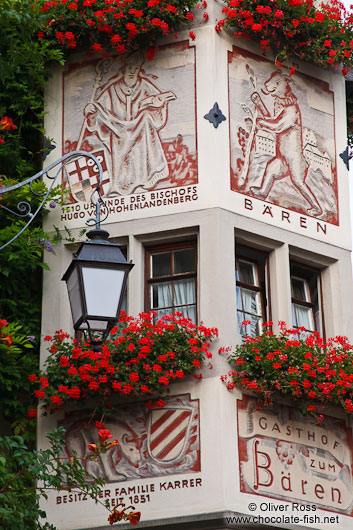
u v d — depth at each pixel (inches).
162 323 574.9
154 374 560.4
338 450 592.7
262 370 568.4
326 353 582.2
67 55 653.9
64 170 634.2
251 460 563.2
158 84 633.6
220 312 580.1
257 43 648.4
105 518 561.9
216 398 563.5
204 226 598.9
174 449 564.1
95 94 644.1
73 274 466.9
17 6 593.6
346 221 651.5
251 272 621.0
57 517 567.2
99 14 628.1
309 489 575.2
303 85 660.7
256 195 618.8
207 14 635.5
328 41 646.5
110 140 632.4
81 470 511.2
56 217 624.4
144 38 636.1
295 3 633.6
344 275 638.5
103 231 475.8
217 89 624.4
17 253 597.6
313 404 581.6
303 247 627.2
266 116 639.1
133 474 566.3
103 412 574.6
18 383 584.1
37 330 607.8
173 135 621.3
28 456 501.4
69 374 565.3
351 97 699.4
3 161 628.1
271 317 614.9
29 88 639.1
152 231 608.1
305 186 641.0
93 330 457.4
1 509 478.9
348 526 580.1
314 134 655.1
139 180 619.8
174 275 607.8
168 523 549.6
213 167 608.1
